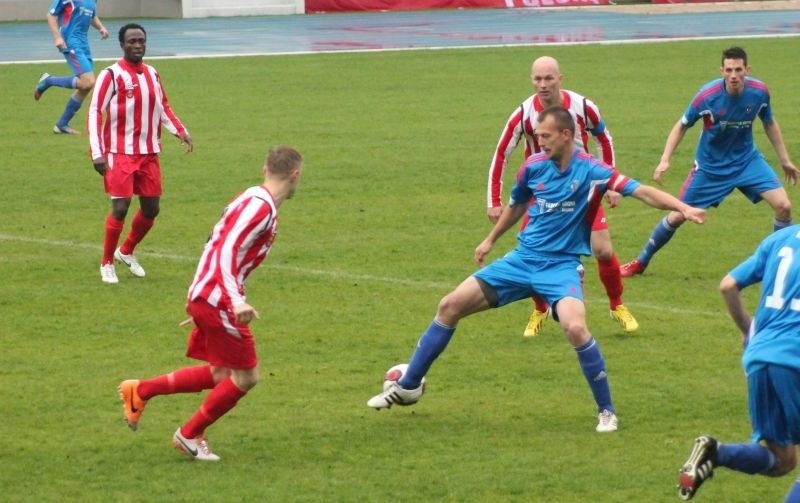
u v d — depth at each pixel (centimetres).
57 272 3475
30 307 3100
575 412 2325
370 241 3831
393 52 9250
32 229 4009
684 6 13912
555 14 13050
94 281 3378
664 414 2303
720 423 2248
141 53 3316
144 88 3297
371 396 2422
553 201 2255
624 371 2575
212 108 6638
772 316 1744
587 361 2188
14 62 8688
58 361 2647
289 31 11238
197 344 2094
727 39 10000
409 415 2312
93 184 4716
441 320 2258
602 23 11881
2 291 3259
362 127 6000
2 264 3559
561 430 2222
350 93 7175
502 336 2859
